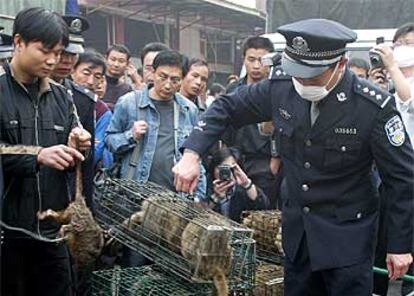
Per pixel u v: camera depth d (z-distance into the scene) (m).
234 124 2.55
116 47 4.87
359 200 2.34
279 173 3.78
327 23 2.22
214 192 3.57
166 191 3.01
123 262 3.16
